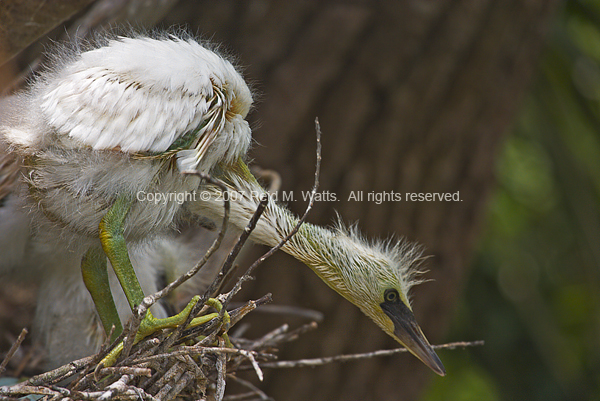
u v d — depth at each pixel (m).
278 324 6.54
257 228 4.23
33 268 4.84
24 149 3.54
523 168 10.34
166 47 3.62
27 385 3.17
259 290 6.53
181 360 3.33
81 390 3.28
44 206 3.71
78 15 4.56
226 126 3.79
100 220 3.60
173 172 3.61
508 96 7.20
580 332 10.16
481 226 7.41
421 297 6.94
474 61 6.82
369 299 4.46
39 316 4.82
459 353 9.50
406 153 6.74
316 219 6.54
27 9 4.02
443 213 6.97
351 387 6.69
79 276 4.64
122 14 4.71
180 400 3.59
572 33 8.70
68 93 3.38
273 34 6.72
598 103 8.78
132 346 3.40
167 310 4.98
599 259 8.30
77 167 3.45
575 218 8.41
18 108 3.74
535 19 7.05
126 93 3.35
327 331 6.62
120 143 3.32
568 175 8.37
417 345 4.39
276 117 6.58
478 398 9.84
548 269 10.15
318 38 6.73
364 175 6.65
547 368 9.20
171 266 5.05
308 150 6.62
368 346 6.75
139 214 3.69
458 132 6.91
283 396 6.54
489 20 6.77
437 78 6.74
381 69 6.68
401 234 6.76
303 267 6.59
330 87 6.70
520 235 10.12
